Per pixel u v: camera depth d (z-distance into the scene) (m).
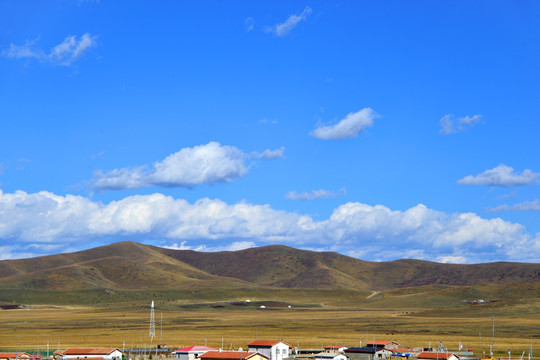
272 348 178.75
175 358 185.25
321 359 177.00
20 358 178.75
